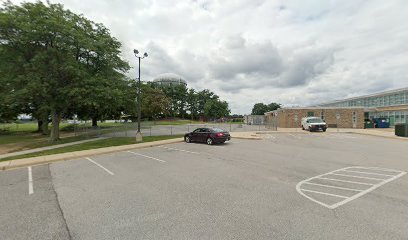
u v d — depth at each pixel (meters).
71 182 7.77
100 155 13.84
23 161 11.82
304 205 5.36
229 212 5.00
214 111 90.44
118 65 24.39
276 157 12.13
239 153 13.59
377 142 19.12
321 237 3.89
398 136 23.11
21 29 17.94
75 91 18.19
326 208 5.17
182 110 95.31
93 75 21.61
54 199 6.07
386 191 6.35
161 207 5.35
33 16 18.67
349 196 5.96
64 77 19.86
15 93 17.89
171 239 3.89
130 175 8.55
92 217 4.87
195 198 5.93
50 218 4.87
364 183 7.16
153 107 67.06
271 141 20.17
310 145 17.25
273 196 6.01
